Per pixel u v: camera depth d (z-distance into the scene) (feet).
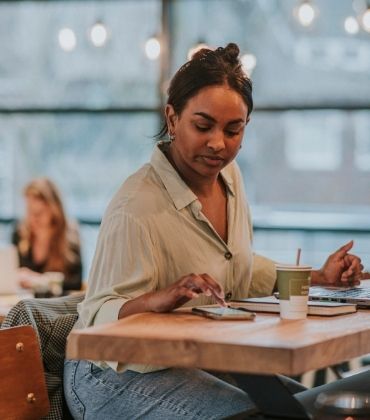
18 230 23.98
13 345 9.05
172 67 28.60
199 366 6.84
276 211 28.35
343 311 8.63
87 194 29.81
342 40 27.48
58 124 29.84
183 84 9.07
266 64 27.96
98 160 29.66
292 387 9.63
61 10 29.58
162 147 9.90
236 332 7.22
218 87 8.92
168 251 9.31
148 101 29.09
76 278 23.71
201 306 8.73
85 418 9.45
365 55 27.32
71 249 23.86
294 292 8.08
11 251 19.13
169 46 28.58
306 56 27.68
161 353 6.94
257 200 28.40
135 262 9.04
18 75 29.91
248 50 28.07
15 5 29.84
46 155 29.91
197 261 9.49
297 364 6.62
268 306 8.57
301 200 28.19
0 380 8.87
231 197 10.12
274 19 27.89
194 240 9.50
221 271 9.74
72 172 29.84
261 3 27.94
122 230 9.08
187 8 28.48
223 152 9.09
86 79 29.53
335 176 27.91
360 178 27.76
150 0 28.91
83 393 9.43
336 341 7.18
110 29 29.25
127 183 9.49
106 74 29.37
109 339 7.07
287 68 27.84
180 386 8.80
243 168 28.43
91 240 29.71
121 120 29.43
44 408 9.25
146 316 8.02
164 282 9.36
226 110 8.92
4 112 30.07
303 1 24.81
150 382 8.95
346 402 7.55
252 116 28.19
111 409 9.19
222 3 28.22
